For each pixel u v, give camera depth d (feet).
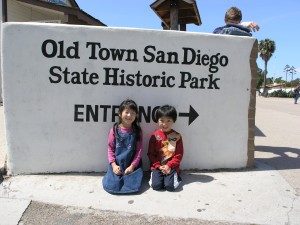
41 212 5.42
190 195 6.11
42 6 17.30
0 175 6.62
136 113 6.52
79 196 5.96
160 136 6.75
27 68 6.61
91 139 6.97
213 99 7.26
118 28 6.74
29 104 6.70
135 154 6.54
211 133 7.35
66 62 6.70
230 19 8.14
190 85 7.13
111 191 6.07
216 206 5.71
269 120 17.39
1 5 18.92
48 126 6.82
